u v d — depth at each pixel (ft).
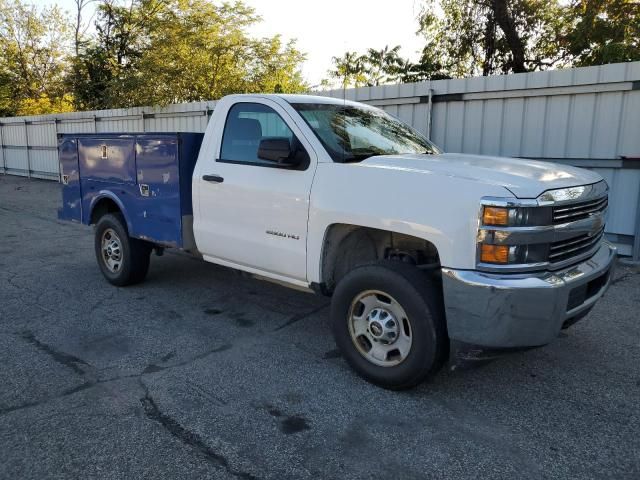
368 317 12.55
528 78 26.12
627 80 23.34
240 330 16.42
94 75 104.78
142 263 20.33
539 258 10.69
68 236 31.96
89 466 9.60
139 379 13.01
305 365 13.88
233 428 10.88
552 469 9.62
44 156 68.54
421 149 15.81
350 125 15.06
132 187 18.85
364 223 12.21
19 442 10.29
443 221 10.91
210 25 75.72
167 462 9.73
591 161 24.93
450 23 60.75
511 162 12.96
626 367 13.79
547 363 14.01
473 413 11.52
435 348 11.45
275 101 14.84
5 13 125.29
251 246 15.08
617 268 23.12
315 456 9.96
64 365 13.78
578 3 49.65
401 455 10.01
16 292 20.20
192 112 47.55
